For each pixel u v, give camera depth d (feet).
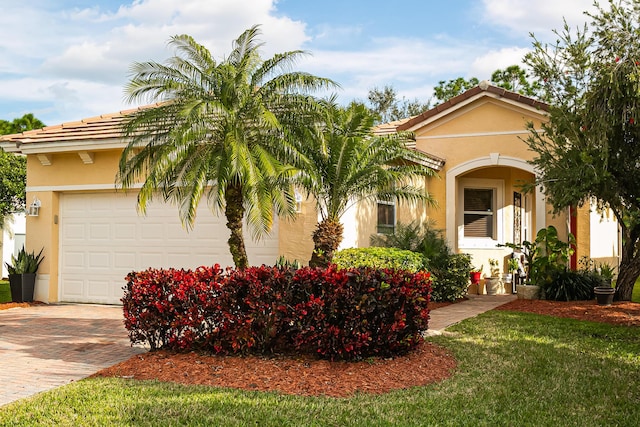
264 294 27.40
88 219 50.62
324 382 23.99
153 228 48.32
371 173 37.50
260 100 32.99
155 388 22.90
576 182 41.73
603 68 38.99
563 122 42.65
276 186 34.04
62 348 31.30
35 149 49.80
